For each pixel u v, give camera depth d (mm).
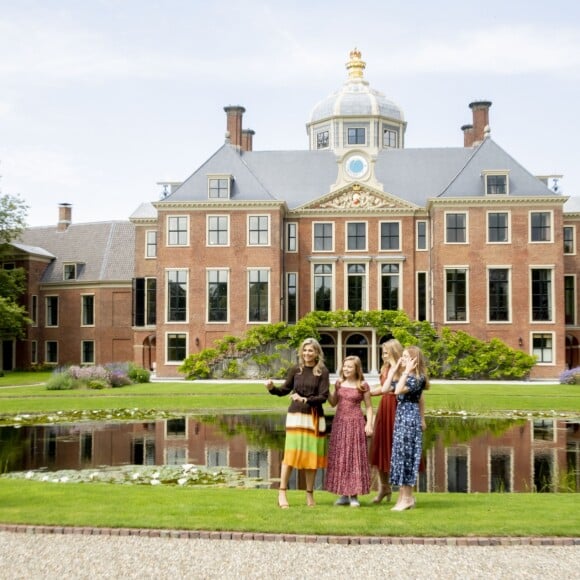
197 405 30484
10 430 23359
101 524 9719
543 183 50250
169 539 9250
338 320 48969
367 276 51531
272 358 48062
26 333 59594
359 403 11539
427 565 8289
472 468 16656
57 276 61312
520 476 15750
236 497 11844
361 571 8094
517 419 26000
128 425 24625
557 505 11297
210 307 50062
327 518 10141
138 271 55844
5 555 8633
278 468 16594
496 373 47438
